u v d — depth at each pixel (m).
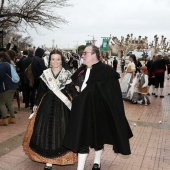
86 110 3.58
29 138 4.04
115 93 3.61
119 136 3.51
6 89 6.37
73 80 3.94
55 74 4.03
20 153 4.79
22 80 8.48
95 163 4.11
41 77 4.03
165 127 7.02
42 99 4.05
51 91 3.99
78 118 3.51
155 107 9.99
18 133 6.00
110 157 4.73
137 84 10.66
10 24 17.31
